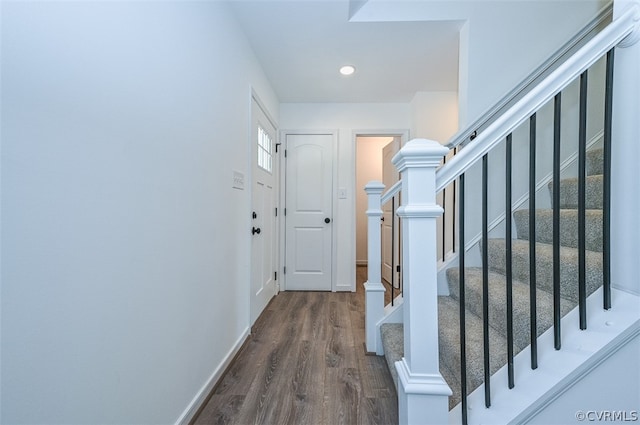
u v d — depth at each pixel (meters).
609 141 0.85
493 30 1.85
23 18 0.58
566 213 1.35
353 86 2.91
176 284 1.13
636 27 0.81
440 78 2.72
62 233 0.66
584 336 0.84
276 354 1.83
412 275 0.84
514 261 1.48
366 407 1.32
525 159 1.84
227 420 1.25
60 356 0.65
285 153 3.33
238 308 1.87
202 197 1.36
